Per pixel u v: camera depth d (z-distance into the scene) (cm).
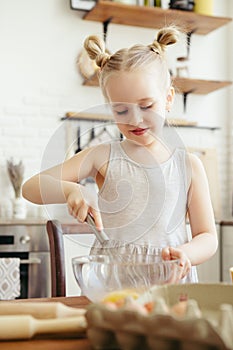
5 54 321
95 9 314
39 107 324
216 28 347
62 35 331
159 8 317
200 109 357
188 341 45
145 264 66
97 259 74
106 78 117
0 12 322
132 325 47
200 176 120
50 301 87
